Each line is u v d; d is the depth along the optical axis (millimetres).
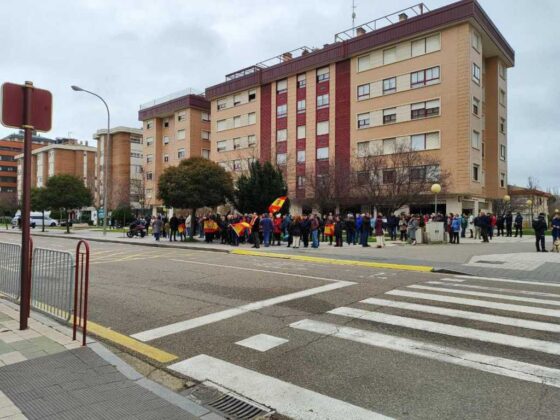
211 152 51438
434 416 3281
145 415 3188
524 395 3623
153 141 59625
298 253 15633
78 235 30938
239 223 20047
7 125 5164
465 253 15219
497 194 36906
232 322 5996
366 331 5508
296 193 40094
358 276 10125
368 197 29297
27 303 5316
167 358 4621
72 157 87062
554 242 15797
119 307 6949
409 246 19031
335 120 39062
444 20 31719
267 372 4215
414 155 30234
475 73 32375
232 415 3396
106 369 4055
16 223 50625
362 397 3639
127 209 48281
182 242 22359
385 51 35688
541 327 5637
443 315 6289
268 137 44906
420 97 33375
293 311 6586
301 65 41438
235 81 47906
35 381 3744
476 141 32344
